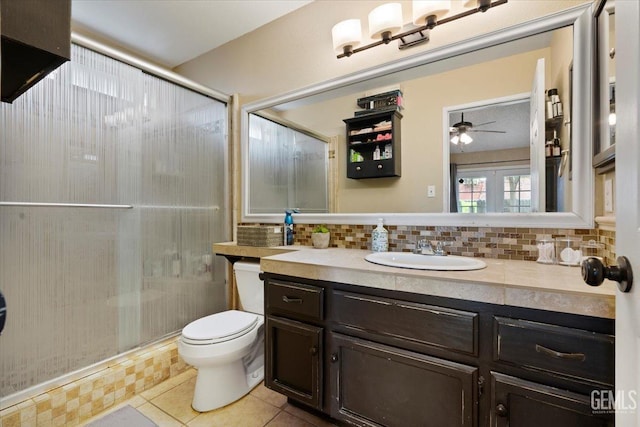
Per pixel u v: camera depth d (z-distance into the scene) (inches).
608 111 43.0
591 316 33.4
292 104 84.2
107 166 67.1
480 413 39.4
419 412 43.4
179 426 57.6
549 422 35.3
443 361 41.6
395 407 45.2
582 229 50.7
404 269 46.7
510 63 57.6
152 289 75.7
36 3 25.9
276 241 79.4
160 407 63.4
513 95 57.4
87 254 63.4
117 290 68.5
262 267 59.3
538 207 55.1
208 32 92.0
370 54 71.8
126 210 70.5
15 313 53.6
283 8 82.2
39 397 54.6
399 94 68.7
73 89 61.5
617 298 24.9
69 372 60.1
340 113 76.7
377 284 46.4
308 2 80.4
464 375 39.9
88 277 63.6
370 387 47.4
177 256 81.7
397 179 69.1
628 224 22.4
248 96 93.1
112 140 67.9
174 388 70.3
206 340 59.8
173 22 87.2
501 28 57.1
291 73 84.3
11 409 51.4
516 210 57.0
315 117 80.4
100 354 65.1
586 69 49.5
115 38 94.0
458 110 62.4
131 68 72.0
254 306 77.3
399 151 68.9
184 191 83.9
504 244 57.4
